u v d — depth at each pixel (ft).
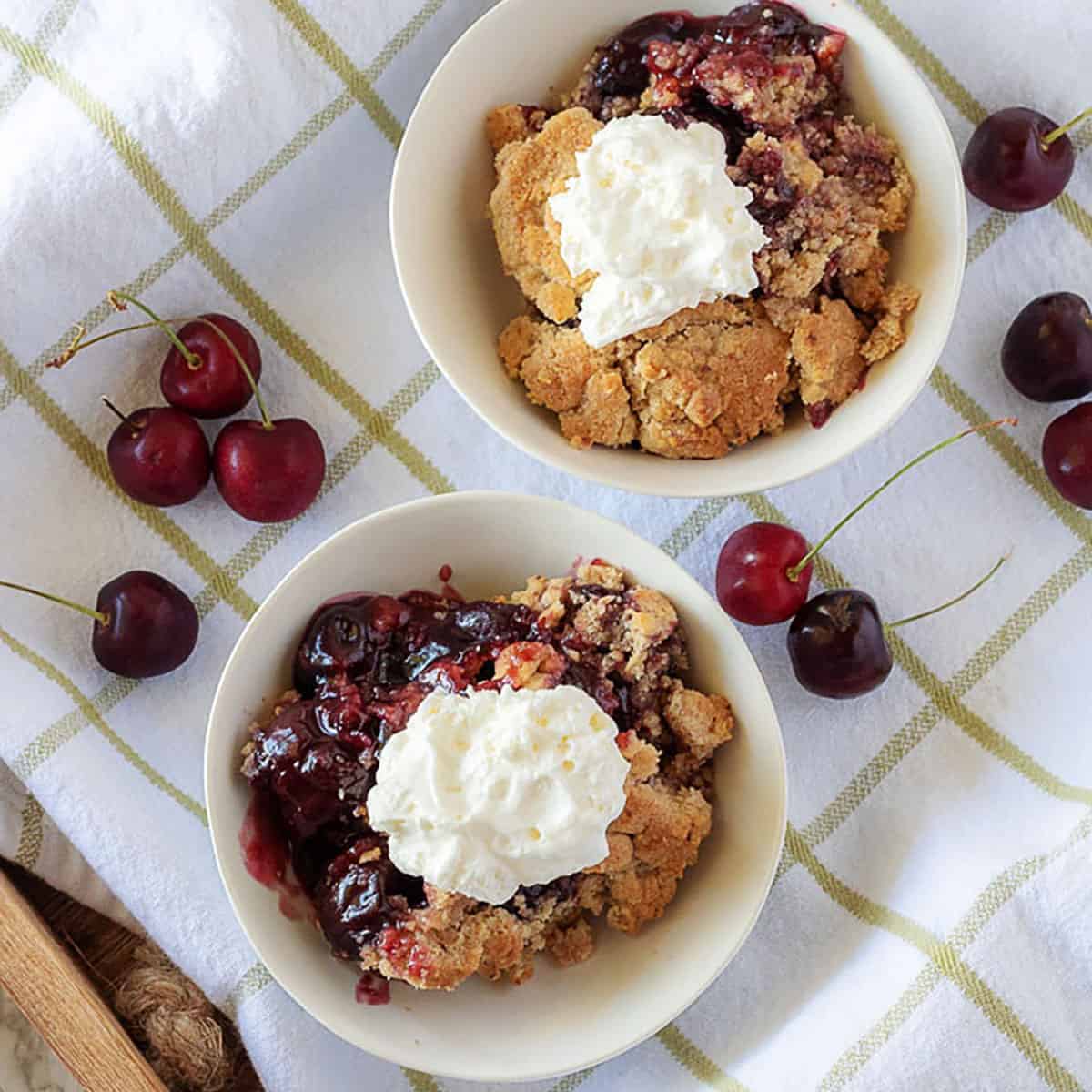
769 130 1.72
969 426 1.86
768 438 1.76
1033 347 1.80
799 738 1.85
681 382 1.71
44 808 1.83
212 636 1.86
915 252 1.74
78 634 1.85
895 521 1.86
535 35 1.74
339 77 1.81
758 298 1.73
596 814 1.63
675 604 1.73
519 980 1.73
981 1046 1.75
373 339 1.87
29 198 1.79
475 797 1.62
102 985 1.86
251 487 1.81
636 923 1.73
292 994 1.67
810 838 1.85
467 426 1.87
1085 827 1.78
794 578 1.79
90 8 1.81
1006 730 1.85
